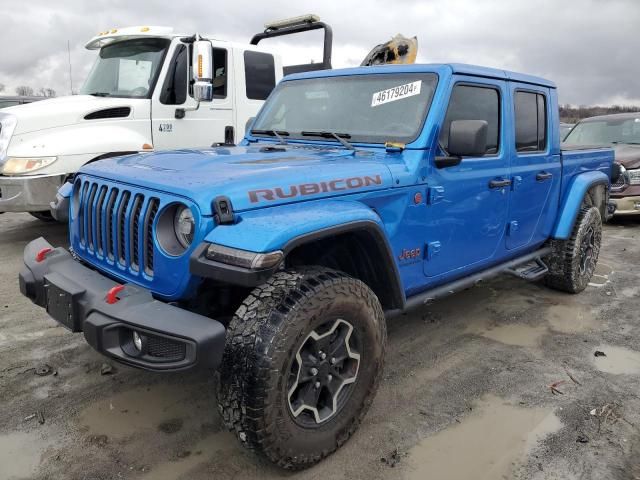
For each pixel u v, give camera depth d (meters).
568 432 2.84
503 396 3.21
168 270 2.37
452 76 3.31
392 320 4.38
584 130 10.03
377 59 6.00
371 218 2.62
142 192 2.51
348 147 3.33
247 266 2.09
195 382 3.25
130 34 6.40
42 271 2.78
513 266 4.22
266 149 3.37
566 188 4.78
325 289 2.36
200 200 2.26
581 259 4.96
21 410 2.90
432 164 3.16
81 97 6.18
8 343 3.68
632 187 8.37
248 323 2.23
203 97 4.77
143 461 2.53
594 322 4.44
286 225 2.24
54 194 5.60
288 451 2.34
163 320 2.14
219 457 2.57
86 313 2.33
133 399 3.05
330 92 3.75
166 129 6.44
